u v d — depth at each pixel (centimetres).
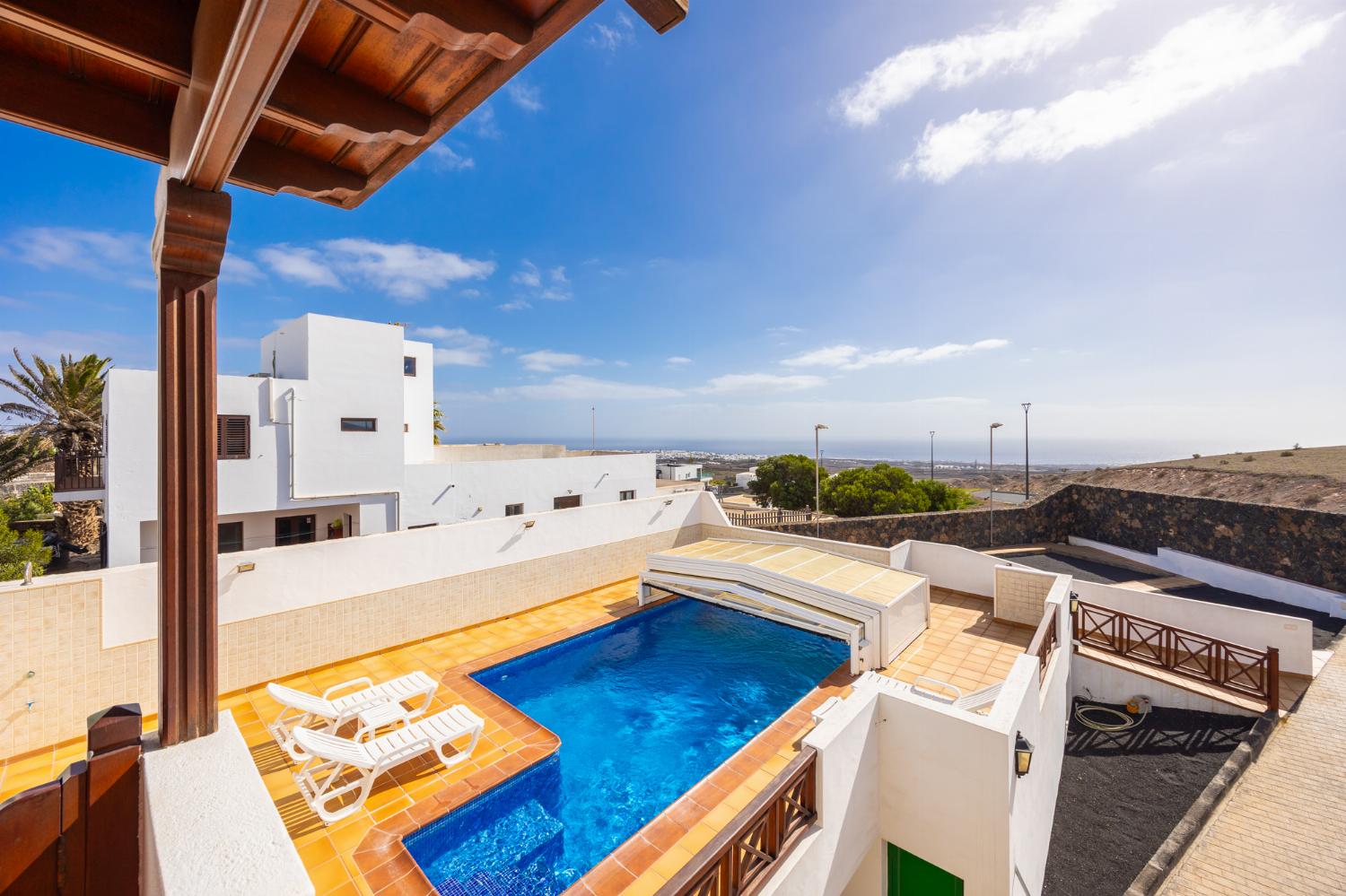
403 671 670
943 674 660
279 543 1290
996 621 842
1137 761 651
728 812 443
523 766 493
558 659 763
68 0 137
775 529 1669
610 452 2169
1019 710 422
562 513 959
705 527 1252
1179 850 501
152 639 531
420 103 197
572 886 369
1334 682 740
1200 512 1301
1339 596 1023
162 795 173
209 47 140
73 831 186
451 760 490
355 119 184
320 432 1273
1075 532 1645
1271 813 542
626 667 746
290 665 640
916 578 803
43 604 477
